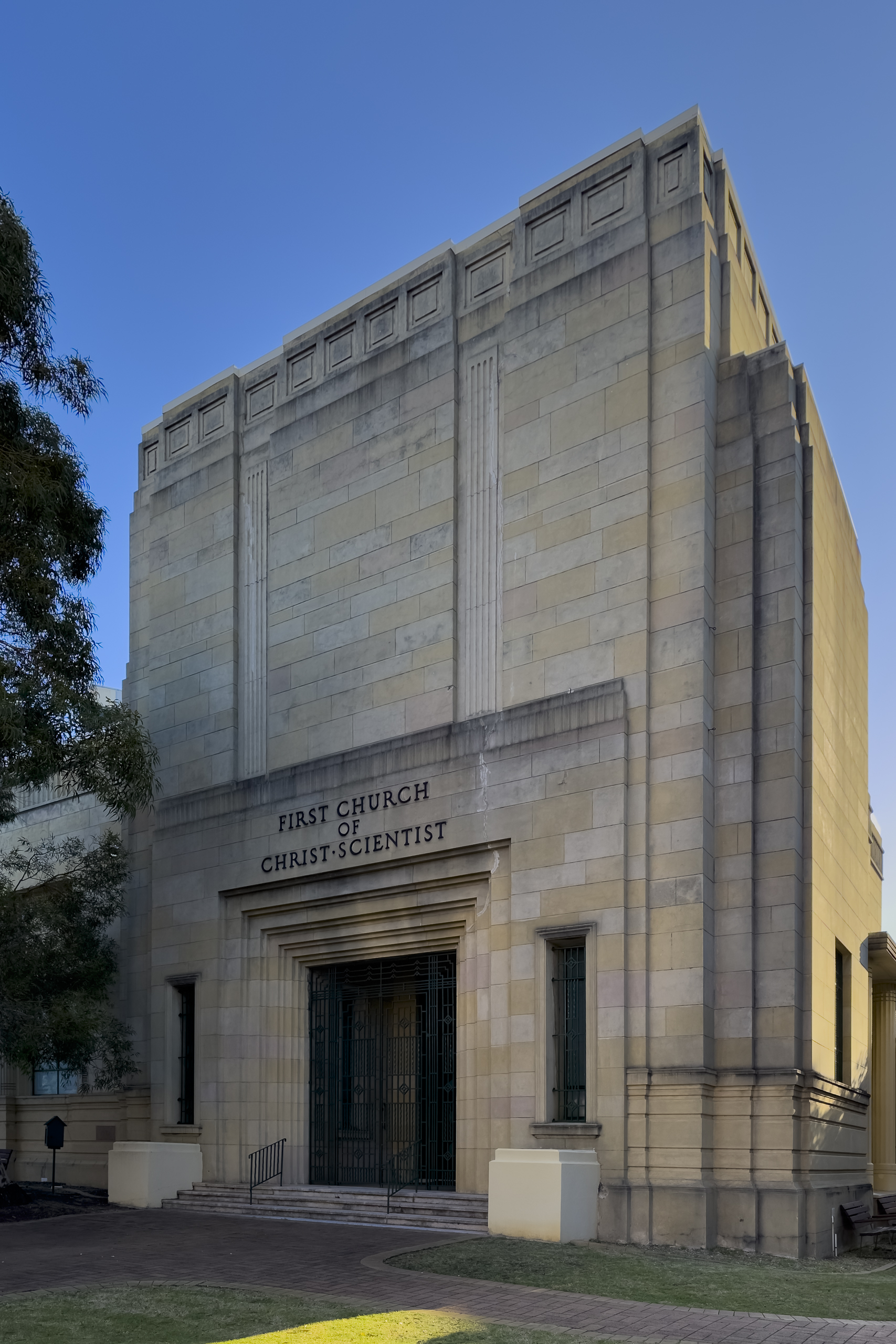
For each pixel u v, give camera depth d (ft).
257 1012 90.53
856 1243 71.87
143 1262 56.65
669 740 70.64
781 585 71.92
